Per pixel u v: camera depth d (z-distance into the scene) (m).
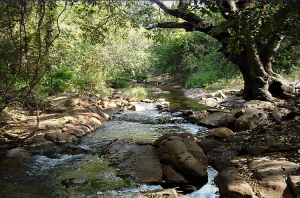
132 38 17.97
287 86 10.34
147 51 21.89
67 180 4.60
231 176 4.06
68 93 12.24
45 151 6.13
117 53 16.48
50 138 6.78
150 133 7.78
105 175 4.90
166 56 23.95
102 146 6.55
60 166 5.38
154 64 24.80
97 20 10.44
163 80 26.19
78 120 8.38
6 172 5.04
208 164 5.18
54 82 12.01
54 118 8.46
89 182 4.62
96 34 9.23
